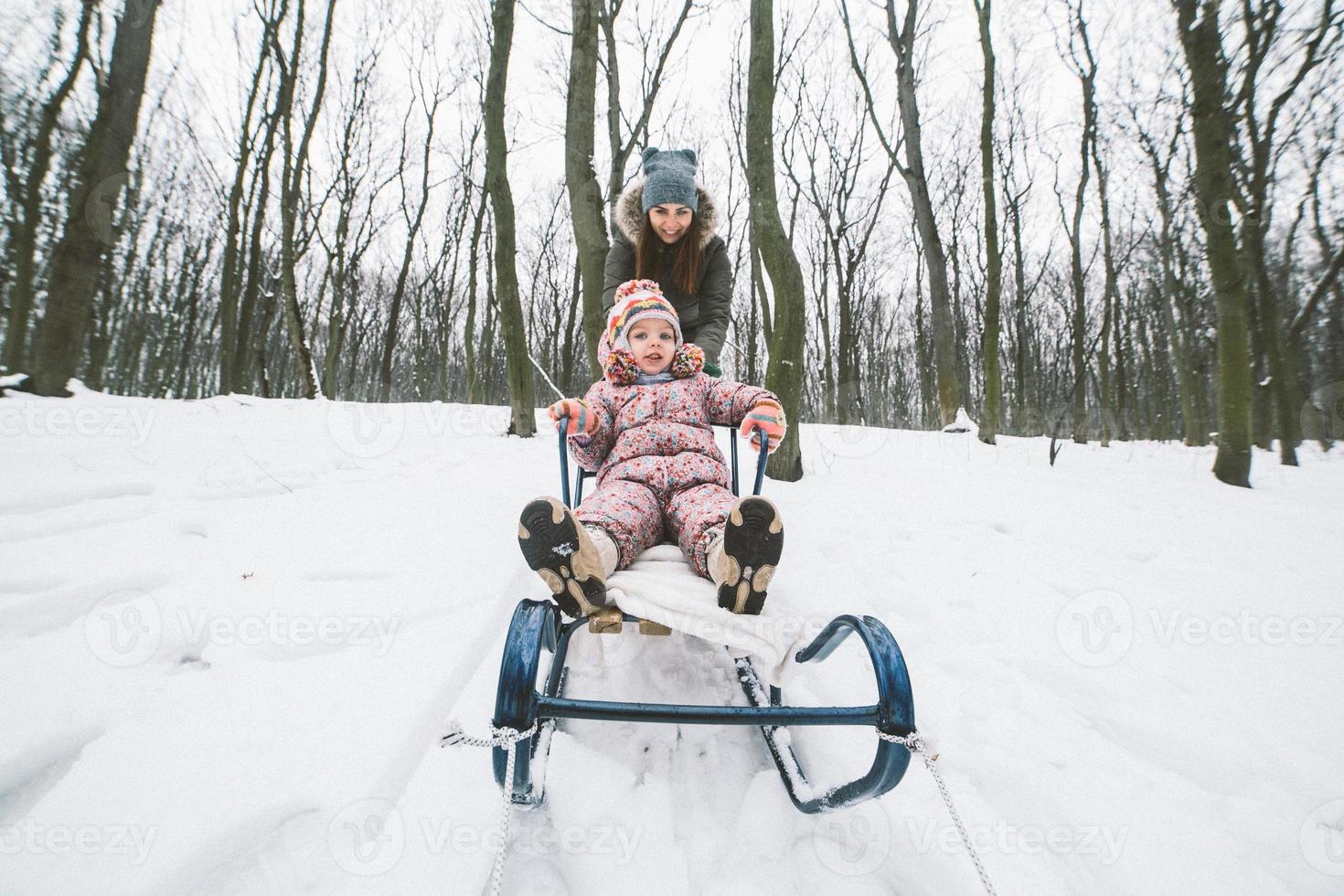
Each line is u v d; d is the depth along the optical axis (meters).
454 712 1.71
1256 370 11.25
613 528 1.60
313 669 1.76
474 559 2.55
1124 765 1.62
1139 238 17.16
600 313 4.69
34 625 1.80
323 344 30.38
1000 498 4.13
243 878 1.21
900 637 2.26
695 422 2.16
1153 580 2.76
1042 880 1.28
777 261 4.38
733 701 1.88
